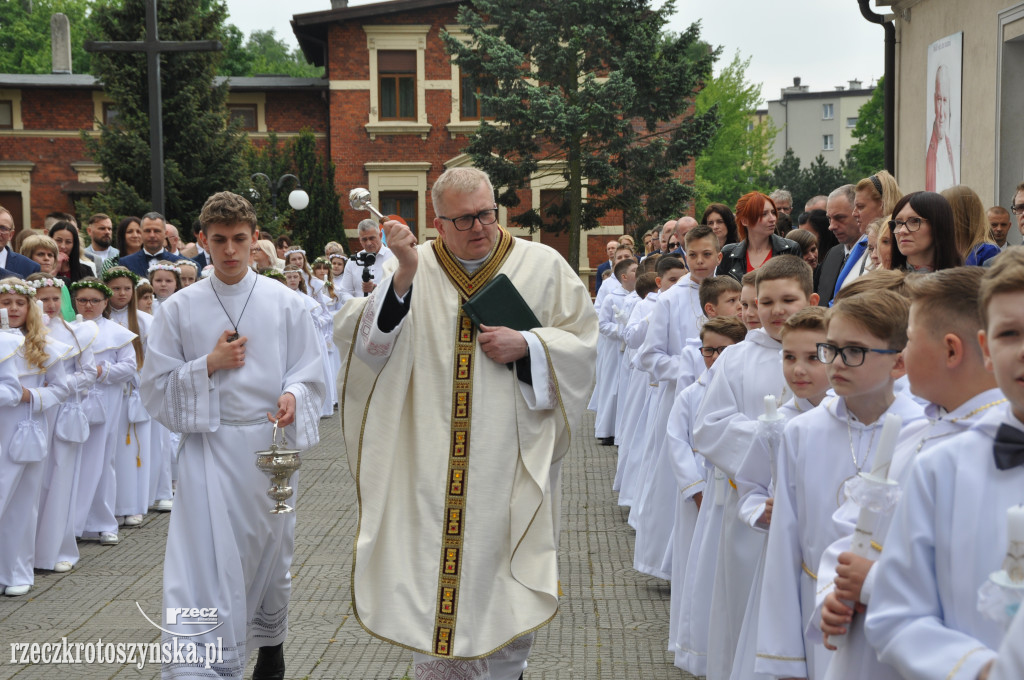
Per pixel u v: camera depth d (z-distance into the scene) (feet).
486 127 94.99
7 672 16.74
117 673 16.71
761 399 13.99
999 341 6.46
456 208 13.92
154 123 49.60
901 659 6.96
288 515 15.83
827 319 11.64
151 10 49.24
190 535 15.11
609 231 110.73
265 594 16.05
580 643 17.93
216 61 97.96
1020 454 6.84
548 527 13.93
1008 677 5.87
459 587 13.57
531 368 13.85
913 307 8.03
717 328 17.44
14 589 21.24
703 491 16.84
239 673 15.02
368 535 13.67
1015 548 6.25
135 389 27.35
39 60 175.94
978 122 36.24
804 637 10.36
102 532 25.68
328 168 105.09
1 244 28.17
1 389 21.02
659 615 19.47
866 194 20.26
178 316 15.55
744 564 13.84
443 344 14.11
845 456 10.28
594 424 46.01
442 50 109.50
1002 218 25.23
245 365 15.49
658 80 96.17
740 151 198.49
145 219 37.06
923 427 8.96
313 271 53.52
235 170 96.48
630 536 25.67
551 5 95.45
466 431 13.92
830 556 9.24
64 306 28.43
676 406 17.69
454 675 13.71
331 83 109.29
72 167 110.52
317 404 16.07
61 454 23.09
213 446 15.26
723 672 14.15
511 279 14.43
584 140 96.94
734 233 26.63
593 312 14.85
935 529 7.15
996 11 34.96
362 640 18.12
